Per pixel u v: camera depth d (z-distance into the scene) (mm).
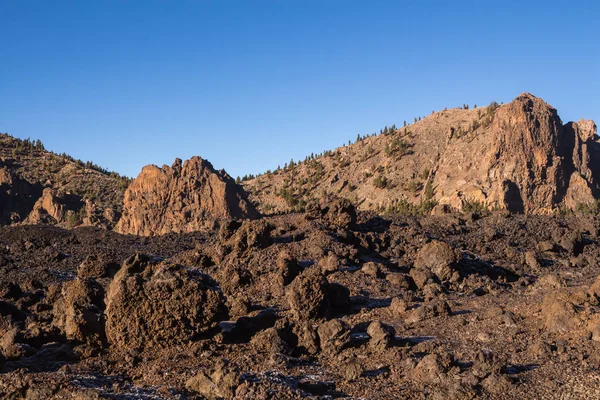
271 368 18234
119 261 34844
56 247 42562
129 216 121562
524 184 161375
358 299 26438
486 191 164625
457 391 16219
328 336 20328
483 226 45562
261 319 21922
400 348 19969
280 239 35219
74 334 20078
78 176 177750
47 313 24969
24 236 46000
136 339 19891
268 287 27828
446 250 31359
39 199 140125
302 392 16281
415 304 26562
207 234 49062
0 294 27047
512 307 24922
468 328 22250
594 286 24703
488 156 169500
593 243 42062
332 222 38188
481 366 17719
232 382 16328
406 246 36469
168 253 40375
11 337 19234
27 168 182500
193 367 18203
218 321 20641
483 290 29344
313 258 32094
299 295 23406
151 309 20016
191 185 118188
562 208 155375
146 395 16000
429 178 196500
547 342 19844
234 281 28188
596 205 143625
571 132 171000
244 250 32750
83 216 133625
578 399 15766
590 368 17562
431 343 20141
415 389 16906
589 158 171750
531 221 47156
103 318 20672
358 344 20469
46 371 17750
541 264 36125
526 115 167000
